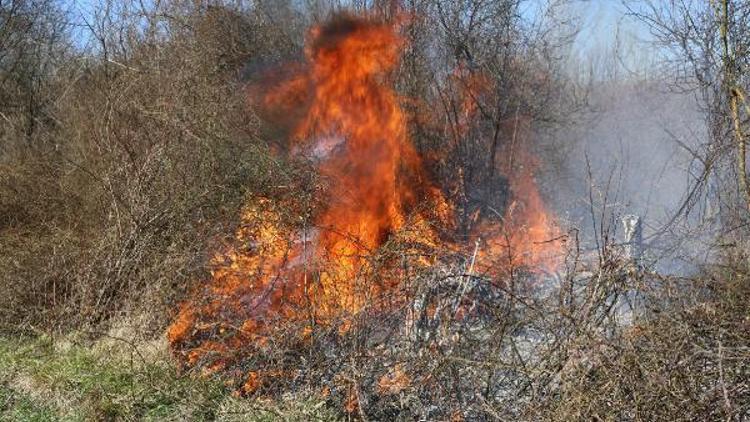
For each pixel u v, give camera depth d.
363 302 5.12
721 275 4.68
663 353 3.83
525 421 3.99
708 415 3.71
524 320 4.43
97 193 8.14
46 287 6.91
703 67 7.42
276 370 5.05
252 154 8.21
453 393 4.42
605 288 4.31
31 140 12.27
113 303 6.58
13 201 8.95
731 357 3.74
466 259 6.05
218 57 10.62
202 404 4.84
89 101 10.49
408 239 6.57
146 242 6.86
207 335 5.79
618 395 3.79
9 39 15.02
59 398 5.00
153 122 8.36
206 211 7.54
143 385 5.07
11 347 5.98
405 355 4.69
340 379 4.74
